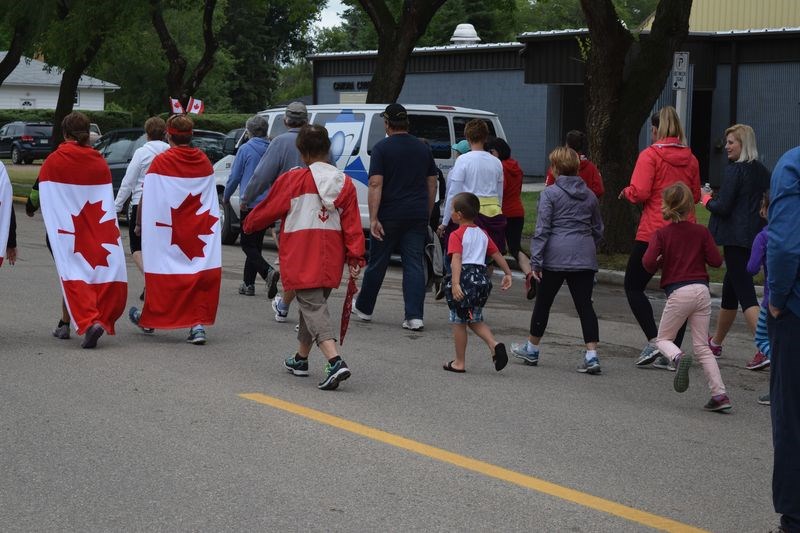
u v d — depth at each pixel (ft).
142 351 28.22
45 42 88.48
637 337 33.63
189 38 192.65
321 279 24.30
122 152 65.41
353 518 16.26
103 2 82.28
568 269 27.71
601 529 16.22
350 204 24.61
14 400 22.79
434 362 28.50
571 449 20.56
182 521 15.97
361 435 20.86
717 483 18.79
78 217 28.53
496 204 32.83
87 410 22.09
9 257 28.91
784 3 112.57
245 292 38.63
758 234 25.81
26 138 150.10
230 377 25.54
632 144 51.80
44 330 30.68
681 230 24.68
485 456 19.80
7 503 16.63
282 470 18.51
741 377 28.22
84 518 16.03
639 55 51.52
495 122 52.29
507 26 199.52
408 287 33.27
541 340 32.58
